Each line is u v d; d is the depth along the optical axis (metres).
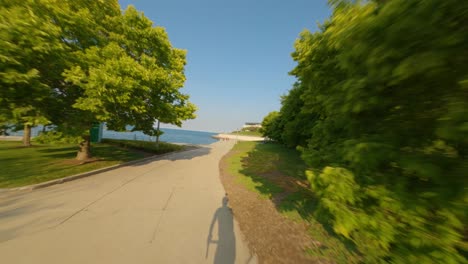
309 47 3.04
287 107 15.34
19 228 3.60
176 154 15.73
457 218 1.10
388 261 1.47
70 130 7.68
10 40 5.65
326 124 2.74
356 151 1.46
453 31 1.00
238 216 4.54
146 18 10.60
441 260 1.08
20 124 7.06
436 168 1.12
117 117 9.27
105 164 9.39
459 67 1.05
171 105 11.49
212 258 3.01
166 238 3.50
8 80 5.48
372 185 1.58
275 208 5.04
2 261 2.72
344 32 1.38
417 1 1.02
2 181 5.96
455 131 1.02
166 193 5.98
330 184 1.76
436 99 1.22
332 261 2.94
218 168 10.42
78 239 3.33
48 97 7.18
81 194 5.52
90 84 7.21
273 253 3.16
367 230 1.50
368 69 1.33
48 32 6.45
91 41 9.06
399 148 1.34
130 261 2.84
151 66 9.70
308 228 3.99
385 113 1.52
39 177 6.50
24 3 6.45
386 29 1.14
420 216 1.24
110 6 9.77
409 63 1.07
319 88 2.77
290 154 16.66
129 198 5.40
